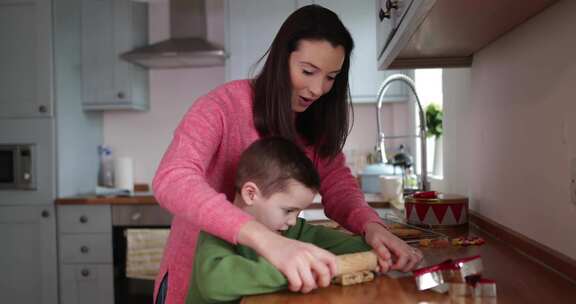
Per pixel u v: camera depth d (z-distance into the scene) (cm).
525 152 115
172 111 357
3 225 304
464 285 74
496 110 137
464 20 111
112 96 329
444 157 213
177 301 97
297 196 87
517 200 121
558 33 96
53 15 300
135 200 293
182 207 76
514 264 99
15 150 301
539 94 107
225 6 320
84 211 298
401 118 339
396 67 166
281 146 89
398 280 82
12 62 302
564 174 95
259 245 71
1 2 301
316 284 72
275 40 94
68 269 300
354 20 317
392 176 252
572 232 92
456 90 187
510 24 117
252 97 97
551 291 78
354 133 345
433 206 150
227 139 96
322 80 93
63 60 308
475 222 153
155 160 359
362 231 95
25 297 304
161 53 311
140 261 289
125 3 328
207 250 79
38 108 299
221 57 318
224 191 100
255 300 71
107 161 354
